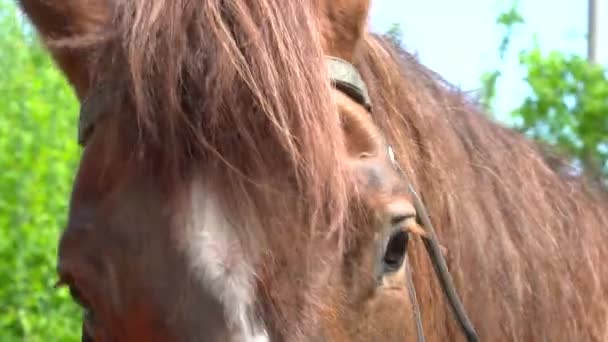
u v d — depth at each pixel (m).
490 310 3.89
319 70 3.12
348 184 3.24
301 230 3.03
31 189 9.05
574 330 4.12
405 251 3.40
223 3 3.12
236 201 3.02
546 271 4.08
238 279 2.95
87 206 3.23
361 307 3.25
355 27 3.65
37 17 3.67
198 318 2.94
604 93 9.92
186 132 3.04
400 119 3.83
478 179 4.05
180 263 2.99
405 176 3.62
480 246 3.90
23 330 8.91
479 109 4.42
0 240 8.80
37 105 9.42
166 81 3.04
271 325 2.95
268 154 3.04
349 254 3.23
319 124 3.06
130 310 3.06
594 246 4.37
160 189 3.07
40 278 8.89
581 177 4.64
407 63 4.15
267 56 3.05
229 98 3.03
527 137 4.58
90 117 3.35
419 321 3.49
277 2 3.13
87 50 3.46
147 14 3.10
